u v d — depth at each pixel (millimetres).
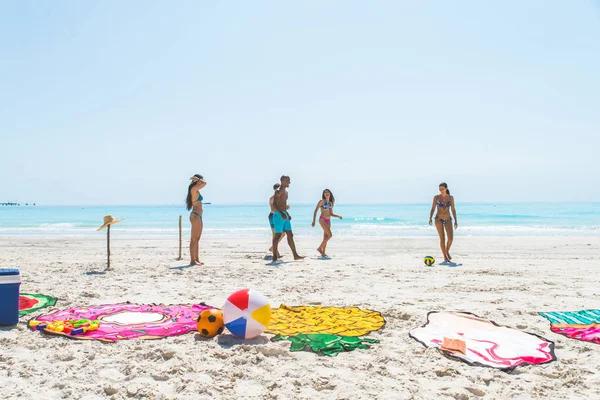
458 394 3404
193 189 10305
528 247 15359
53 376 3730
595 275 8938
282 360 4121
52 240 18922
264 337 4758
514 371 3906
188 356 4176
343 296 6898
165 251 13789
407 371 3885
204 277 8555
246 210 86312
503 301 6531
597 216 49031
